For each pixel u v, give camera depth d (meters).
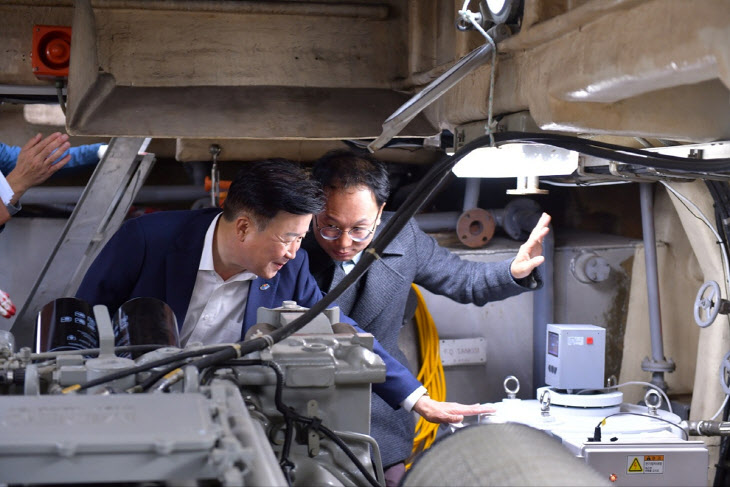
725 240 2.90
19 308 3.60
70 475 0.85
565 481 0.93
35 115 4.04
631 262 3.58
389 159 3.83
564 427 2.46
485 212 3.46
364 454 1.50
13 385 1.33
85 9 2.20
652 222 3.43
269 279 2.13
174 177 4.39
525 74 1.71
